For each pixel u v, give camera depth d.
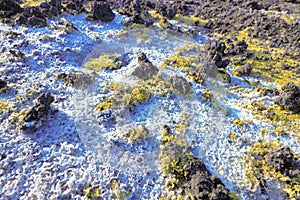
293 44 10.60
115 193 5.29
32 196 5.13
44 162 5.65
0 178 5.33
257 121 7.34
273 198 5.66
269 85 8.68
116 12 11.19
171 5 12.57
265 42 10.79
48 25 9.22
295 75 9.16
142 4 12.41
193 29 11.24
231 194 5.46
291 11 12.98
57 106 6.75
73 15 10.30
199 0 13.79
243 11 12.47
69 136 6.19
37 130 6.14
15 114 6.37
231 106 7.74
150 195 5.39
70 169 5.59
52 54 8.13
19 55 7.69
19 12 9.22
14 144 5.86
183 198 5.32
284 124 7.36
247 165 6.13
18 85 7.05
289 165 6.10
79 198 5.19
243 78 8.91
